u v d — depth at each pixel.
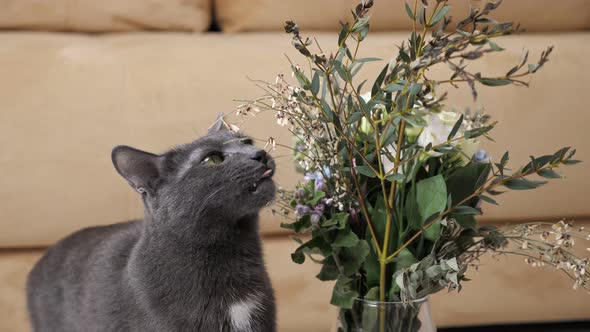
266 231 2.00
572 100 2.05
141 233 1.50
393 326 1.18
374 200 1.21
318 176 1.17
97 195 1.93
